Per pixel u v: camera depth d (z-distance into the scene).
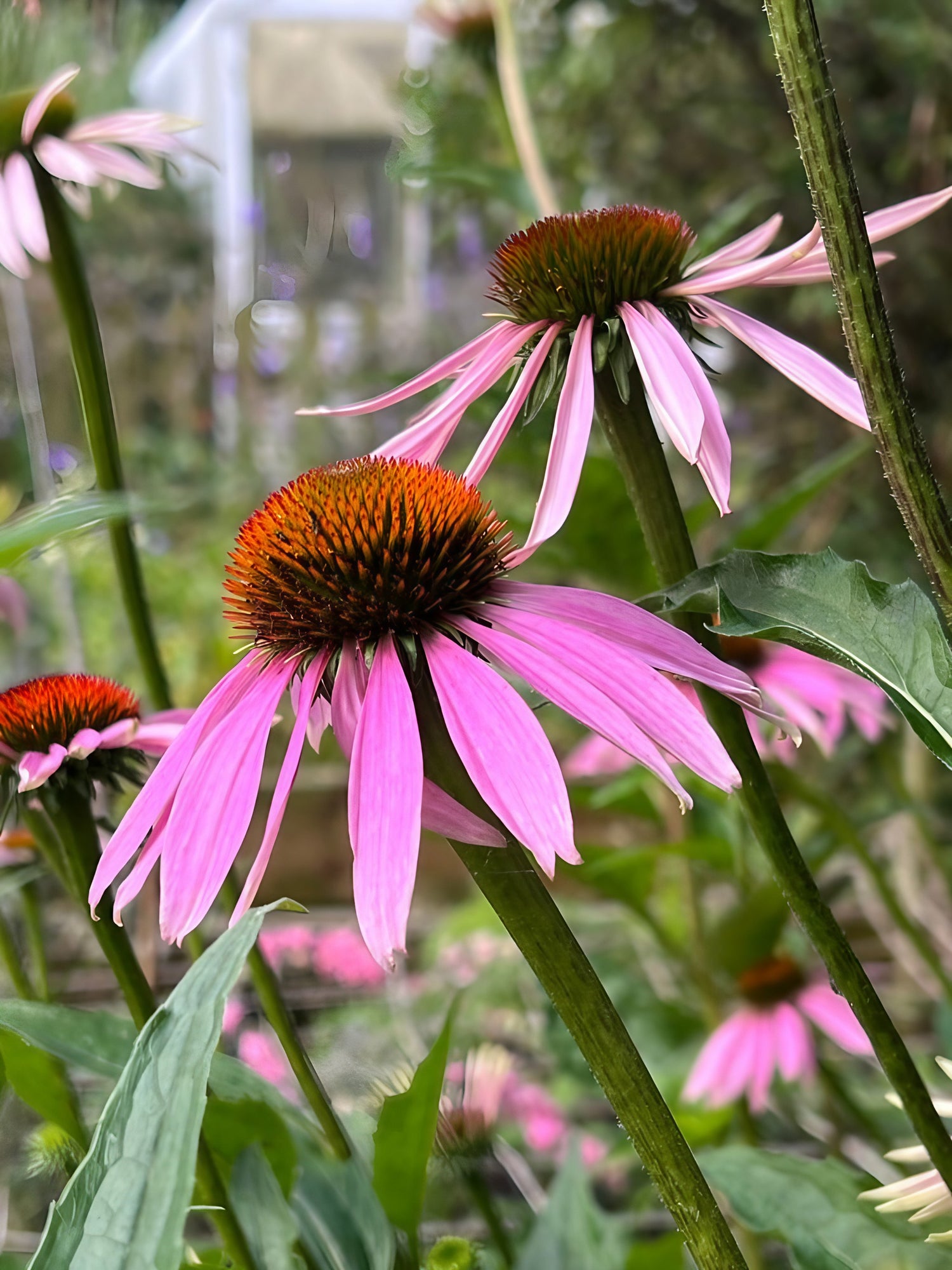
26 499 0.35
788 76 0.15
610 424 0.20
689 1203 0.15
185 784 0.16
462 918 0.65
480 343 0.21
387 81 0.53
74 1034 0.20
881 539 0.70
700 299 0.21
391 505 0.18
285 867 0.71
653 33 0.72
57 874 0.22
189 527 0.86
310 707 0.17
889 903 0.34
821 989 0.41
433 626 0.17
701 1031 0.49
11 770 0.22
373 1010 0.56
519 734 0.15
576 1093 0.56
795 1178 0.24
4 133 0.26
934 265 0.66
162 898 0.15
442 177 0.42
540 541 0.18
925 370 0.68
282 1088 0.39
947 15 0.59
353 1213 0.21
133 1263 0.12
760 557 0.18
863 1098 0.44
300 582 0.18
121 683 0.29
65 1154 0.23
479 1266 0.26
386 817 0.15
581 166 0.77
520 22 0.69
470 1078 0.35
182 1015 0.13
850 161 0.15
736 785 0.15
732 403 0.75
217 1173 0.19
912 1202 0.20
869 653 0.17
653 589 0.37
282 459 0.93
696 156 0.74
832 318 0.68
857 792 0.60
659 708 0.16
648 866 0.41
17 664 0.63
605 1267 0.25
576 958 0.15
